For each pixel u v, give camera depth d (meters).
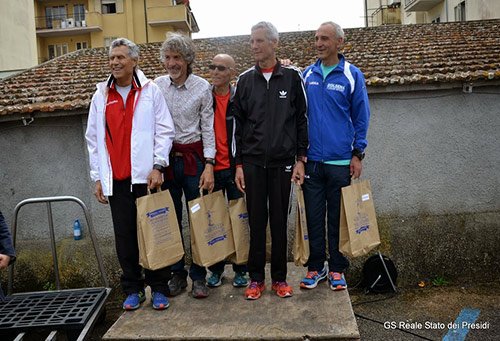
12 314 3.61
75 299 3.90
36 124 6.59
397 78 6.30
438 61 7.35
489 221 6.38
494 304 5.59
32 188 6.64
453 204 6.51
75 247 6.46
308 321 3.17
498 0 14.24
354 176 3.69
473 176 6.50
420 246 6.32
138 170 3.38
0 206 6.66
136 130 3.40
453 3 18.30
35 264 6.41
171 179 3.68
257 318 3.25
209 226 3.62
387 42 9.86
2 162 6.64
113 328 3.20
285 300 3.53
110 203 3.51
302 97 3.53
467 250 6.29
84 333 3.26
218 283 3.91
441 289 6.06
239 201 3.78
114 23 27.58
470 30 10.49
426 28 11.22
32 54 19.14
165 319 3.30
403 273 6.23
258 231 3.54
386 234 6.39
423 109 6.48
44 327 3.33
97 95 3.50
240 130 3.56
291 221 6.39
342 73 3.65
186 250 6.29
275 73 3.45
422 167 6.52
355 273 6.25
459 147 6.49
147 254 3.31
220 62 3.66
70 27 27.44
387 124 6.50
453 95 6.45
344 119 3.66
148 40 27.47
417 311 5.50
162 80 3.70
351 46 9.66
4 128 6.60
